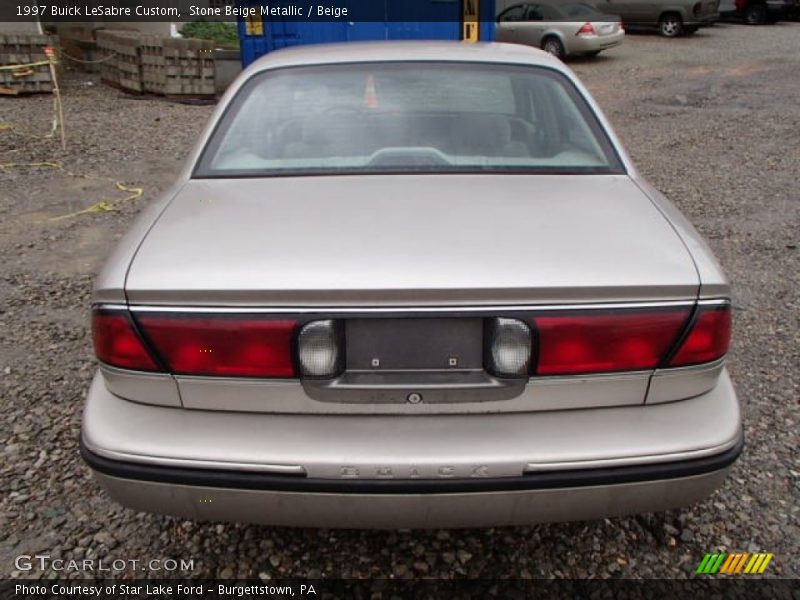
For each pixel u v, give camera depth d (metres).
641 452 1.73
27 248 4.81
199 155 2.48
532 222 1.96
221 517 1.79
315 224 1.94
